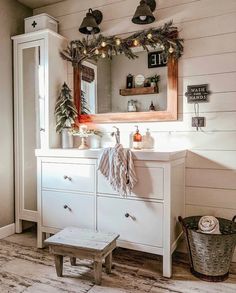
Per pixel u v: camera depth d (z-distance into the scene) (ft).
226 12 7.22
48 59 8.66
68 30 9.37
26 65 9.15
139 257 7.51
